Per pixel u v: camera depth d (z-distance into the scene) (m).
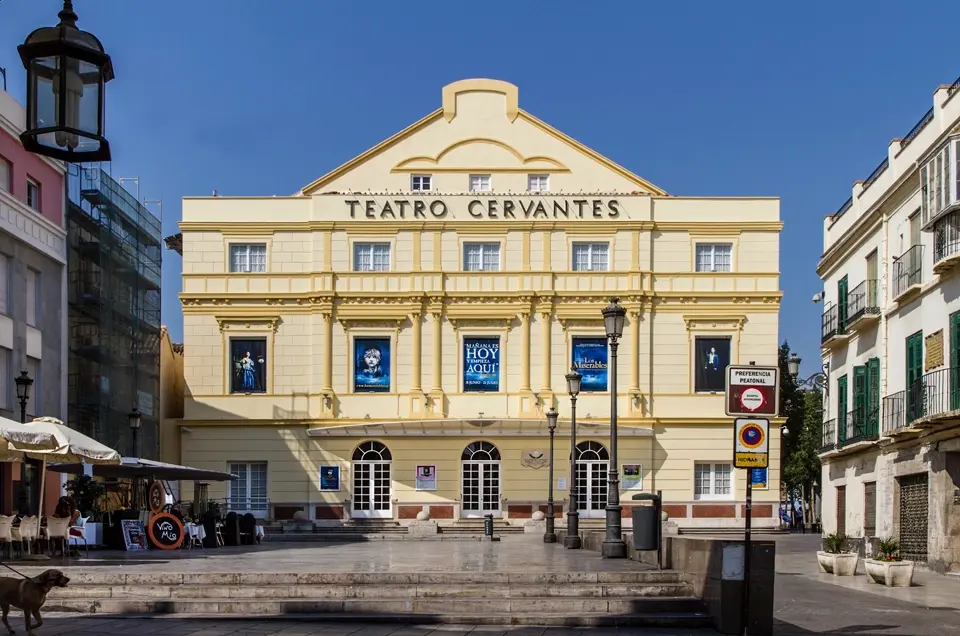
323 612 15.74
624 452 46.16
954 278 26.06
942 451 26.28
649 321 46.62
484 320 46.50
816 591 20.98
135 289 44.91
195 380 46.53
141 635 13.71
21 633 13.88
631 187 47.56
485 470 46.25
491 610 15.70
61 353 35.12
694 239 46.88
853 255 36.34
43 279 34.06
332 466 46.06
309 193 47.59
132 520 27.59
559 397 46.25
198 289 46.69
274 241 46.94
